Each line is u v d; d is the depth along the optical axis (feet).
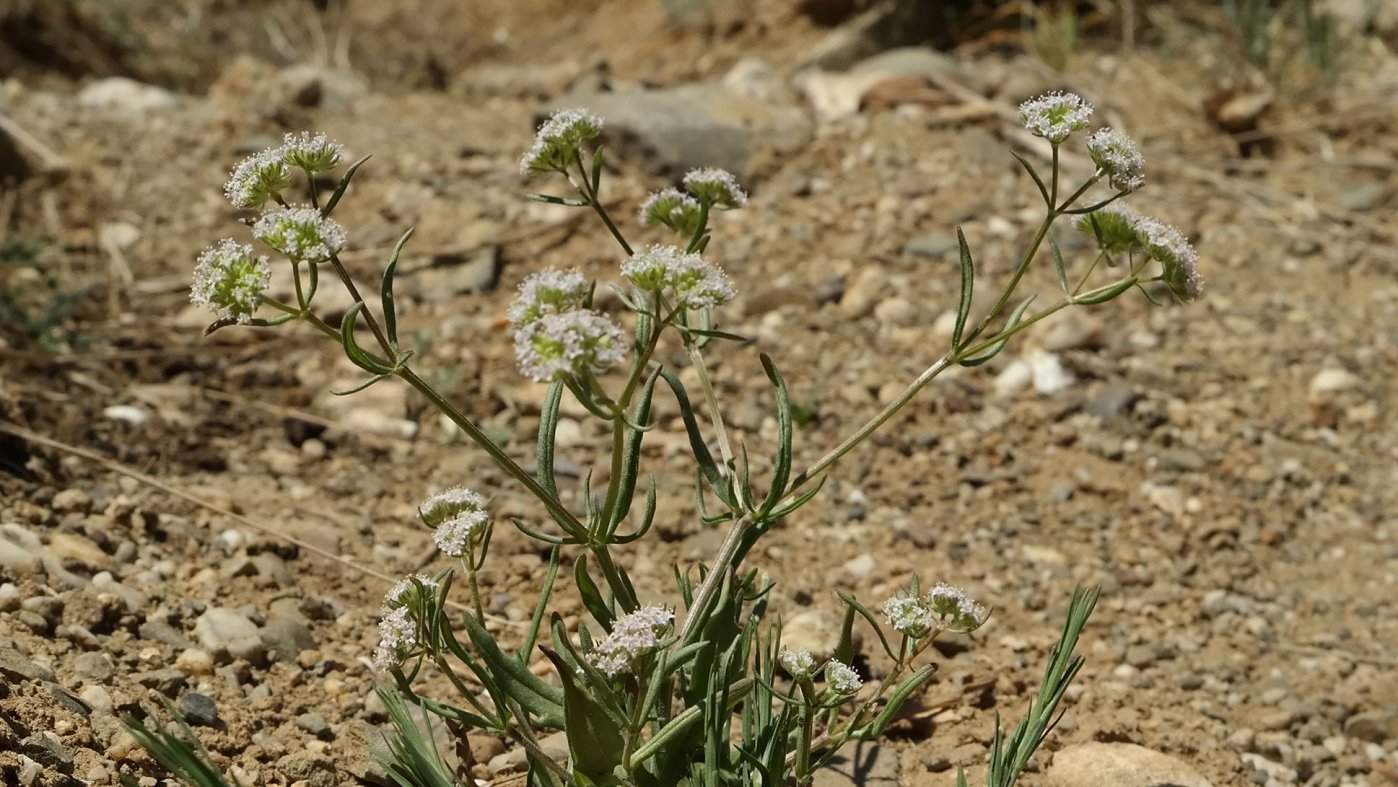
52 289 3.22
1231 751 2.47
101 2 5.94
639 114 4.03
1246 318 3.49
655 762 2.17
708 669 2.18
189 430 2.80
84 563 2.46
